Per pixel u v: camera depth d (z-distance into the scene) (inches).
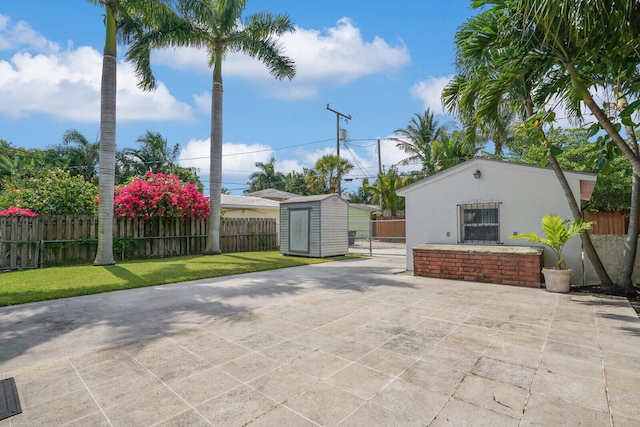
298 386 94.3
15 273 297.3
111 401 87.2
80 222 380.8
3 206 393.1
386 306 185.0
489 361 110.4
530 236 238.7
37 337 137.4
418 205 323.0
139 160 995.3
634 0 135.6
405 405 83.8
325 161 892.6
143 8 384.2
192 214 480.1
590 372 101.7
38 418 79.7
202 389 93.2
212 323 155.9
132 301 199.8
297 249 478.0
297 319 161.5
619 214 413.7
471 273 263.0
